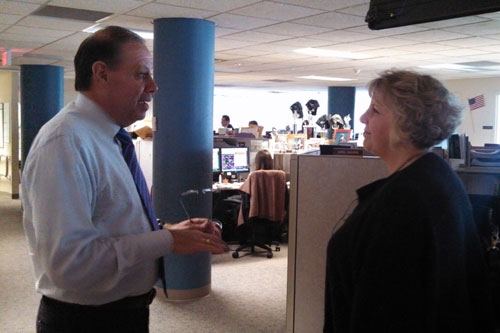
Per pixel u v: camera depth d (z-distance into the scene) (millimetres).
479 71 8453
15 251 5348
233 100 15961
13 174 9109
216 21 4383
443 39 5340
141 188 1323
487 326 1217
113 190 1202
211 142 4141
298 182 2373
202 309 3807
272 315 3693
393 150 1208
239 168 6348
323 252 2316
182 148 3961
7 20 4676
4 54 6660
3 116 9375
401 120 1143
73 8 4098
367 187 1230
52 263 1066
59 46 6297
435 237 1021
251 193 5184
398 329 1007
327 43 5711
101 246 1099
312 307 2361
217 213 6035
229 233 6113
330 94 11977
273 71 8992
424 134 1138
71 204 1080
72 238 1065
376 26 2506
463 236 1121
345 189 2236
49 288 1209
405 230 1019
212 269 4883
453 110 1165
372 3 2520
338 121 7133
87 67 1224
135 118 1296
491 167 2213
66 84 11195
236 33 5098
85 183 1121
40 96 7957
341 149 2348
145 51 1271
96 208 1182
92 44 1222
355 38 5336
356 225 1121
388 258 1020
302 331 2393
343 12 4070
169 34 4055
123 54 1217
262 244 5480
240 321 3572
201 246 1204
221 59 7383
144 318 1341
